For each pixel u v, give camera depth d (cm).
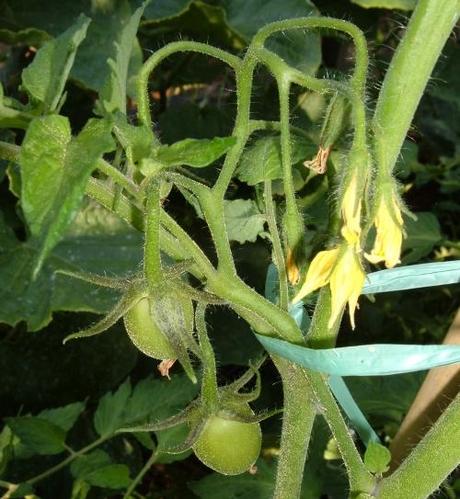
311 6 46
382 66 54
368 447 24
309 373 23
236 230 30
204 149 19
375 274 26
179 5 47
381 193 19
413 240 45
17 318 39
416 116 57
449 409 24
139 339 21
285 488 26
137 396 39
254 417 23
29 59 51
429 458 24
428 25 22
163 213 21
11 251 41
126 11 45
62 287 40
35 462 45
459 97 53
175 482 48
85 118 48
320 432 39
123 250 42
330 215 24
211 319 46
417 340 50
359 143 19
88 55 45
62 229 15
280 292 24
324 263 20
